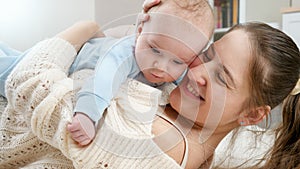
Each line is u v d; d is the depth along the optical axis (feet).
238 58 2.59
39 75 2.41
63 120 2.19
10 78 2.55
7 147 2.69
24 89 2.41
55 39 2.74
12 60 3.07
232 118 2.70
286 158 3.11
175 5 2.29
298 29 6.27
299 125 3.12
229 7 8.05
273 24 7.02
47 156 2.63
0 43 3.80
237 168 3.23
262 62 2.61
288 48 2.72
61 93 2.28
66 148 2.18
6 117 2.71
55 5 7.23
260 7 7.96
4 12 6.55
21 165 2.85
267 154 3.25
